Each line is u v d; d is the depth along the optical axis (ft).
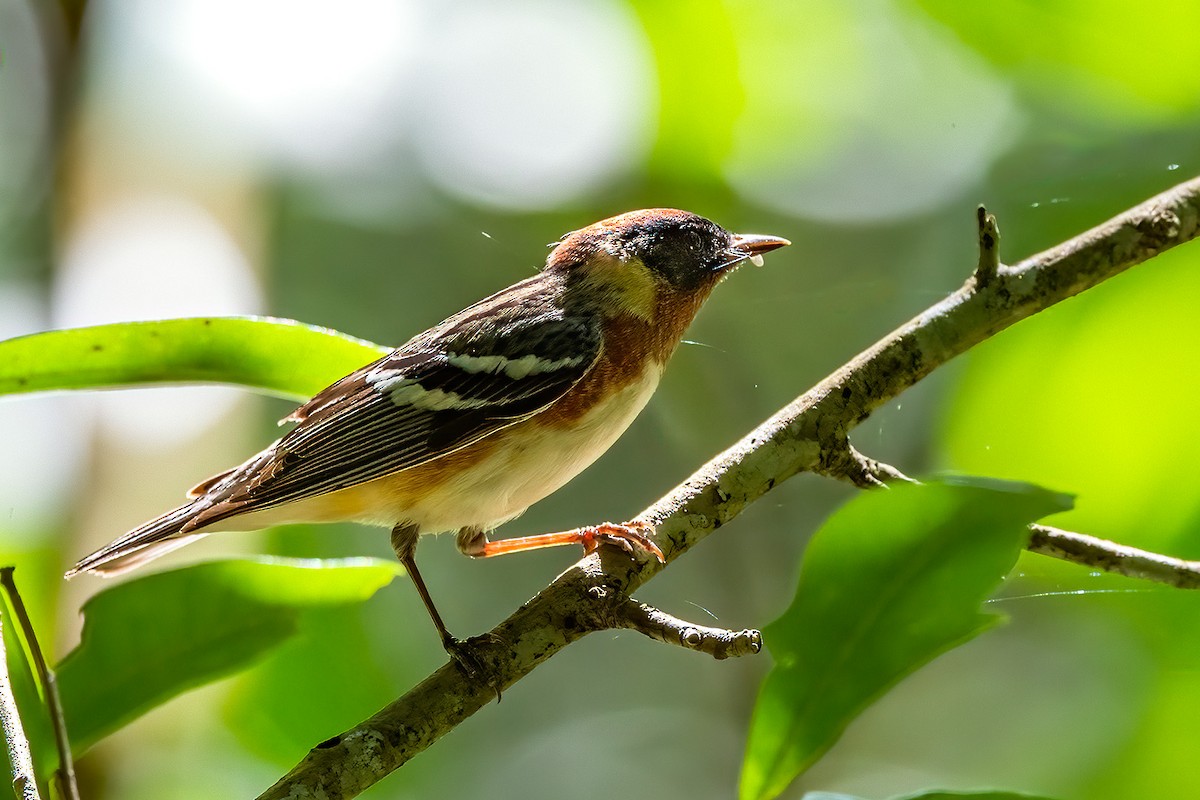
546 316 25.94
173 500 32.37
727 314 43.78
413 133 41.14
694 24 37.88
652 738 44.27
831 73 39.99
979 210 22.94
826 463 22.38
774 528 42.86
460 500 25.13
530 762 44.06
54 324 35.24
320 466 24.68
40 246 39.58
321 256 43.09
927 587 20.15
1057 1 33.53
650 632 19.63
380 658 33.42
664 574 43.21
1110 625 34.55
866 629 20.16
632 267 26.55
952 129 40.45
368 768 18.26
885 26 39.34
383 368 26.12
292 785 17.92
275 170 40.16
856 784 41.04
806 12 38.86
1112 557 20.76
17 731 15.87
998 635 40.50
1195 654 31.65
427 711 19.11
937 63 39.96
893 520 20.21
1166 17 32.40
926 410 39.78
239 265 36.88
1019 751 39.14
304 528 35.09
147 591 20.97
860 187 41.96
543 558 44.14
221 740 31.09
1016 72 36.45
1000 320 23.02
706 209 40.70
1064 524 30.81
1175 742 32.58
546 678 45.52
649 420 44.14
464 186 41.34
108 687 20.72
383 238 43.45
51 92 37.73
